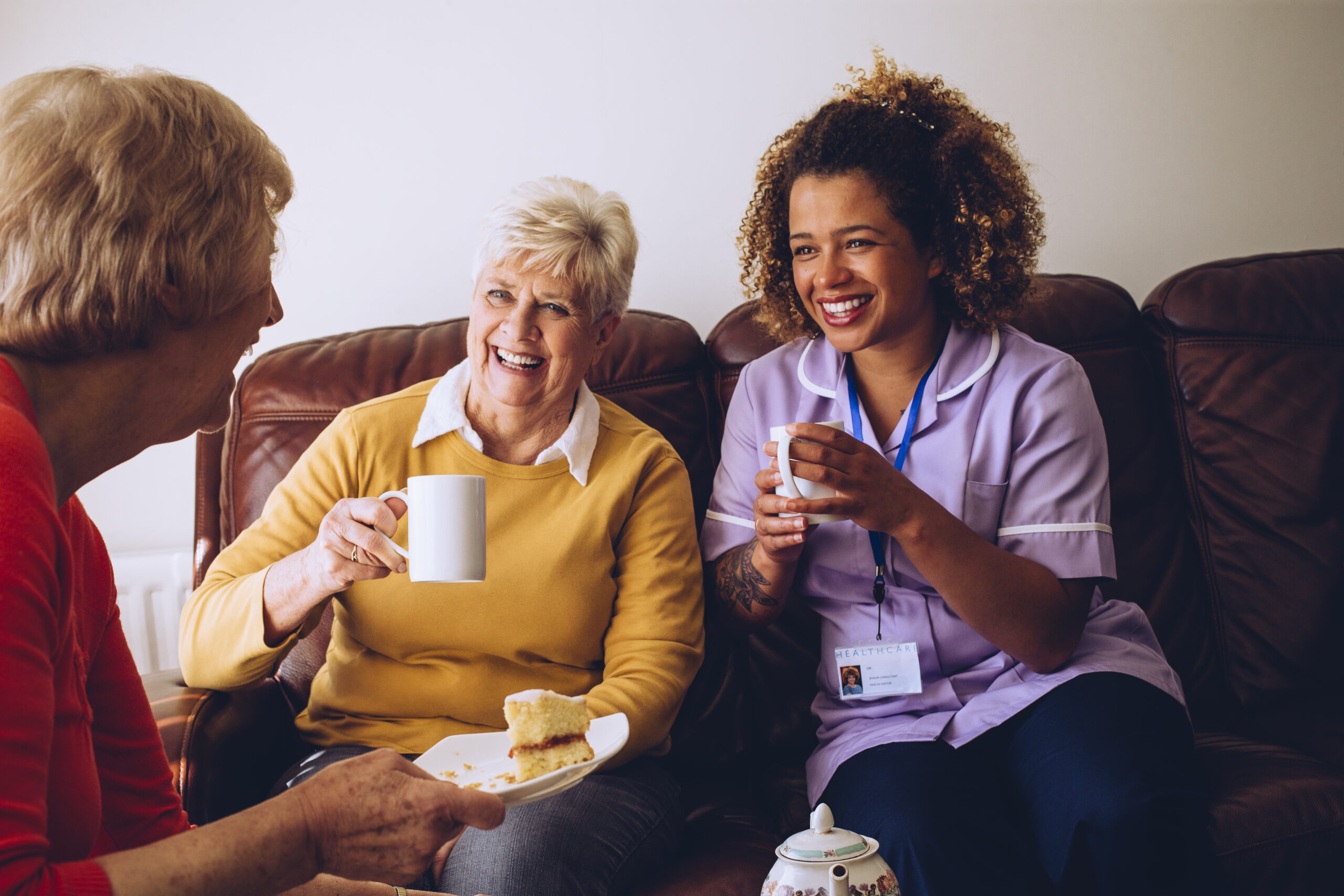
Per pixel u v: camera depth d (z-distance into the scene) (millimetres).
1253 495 1695
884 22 2008
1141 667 1310
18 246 637
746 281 1595
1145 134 2070
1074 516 1319
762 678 1582
